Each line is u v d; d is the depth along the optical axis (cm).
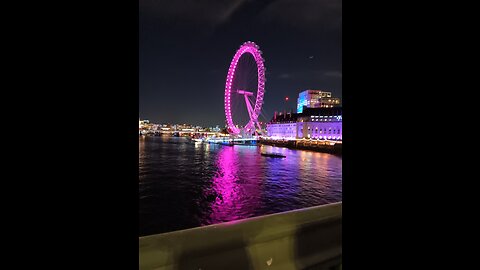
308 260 157
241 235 141
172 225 2852
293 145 12712
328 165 7281
